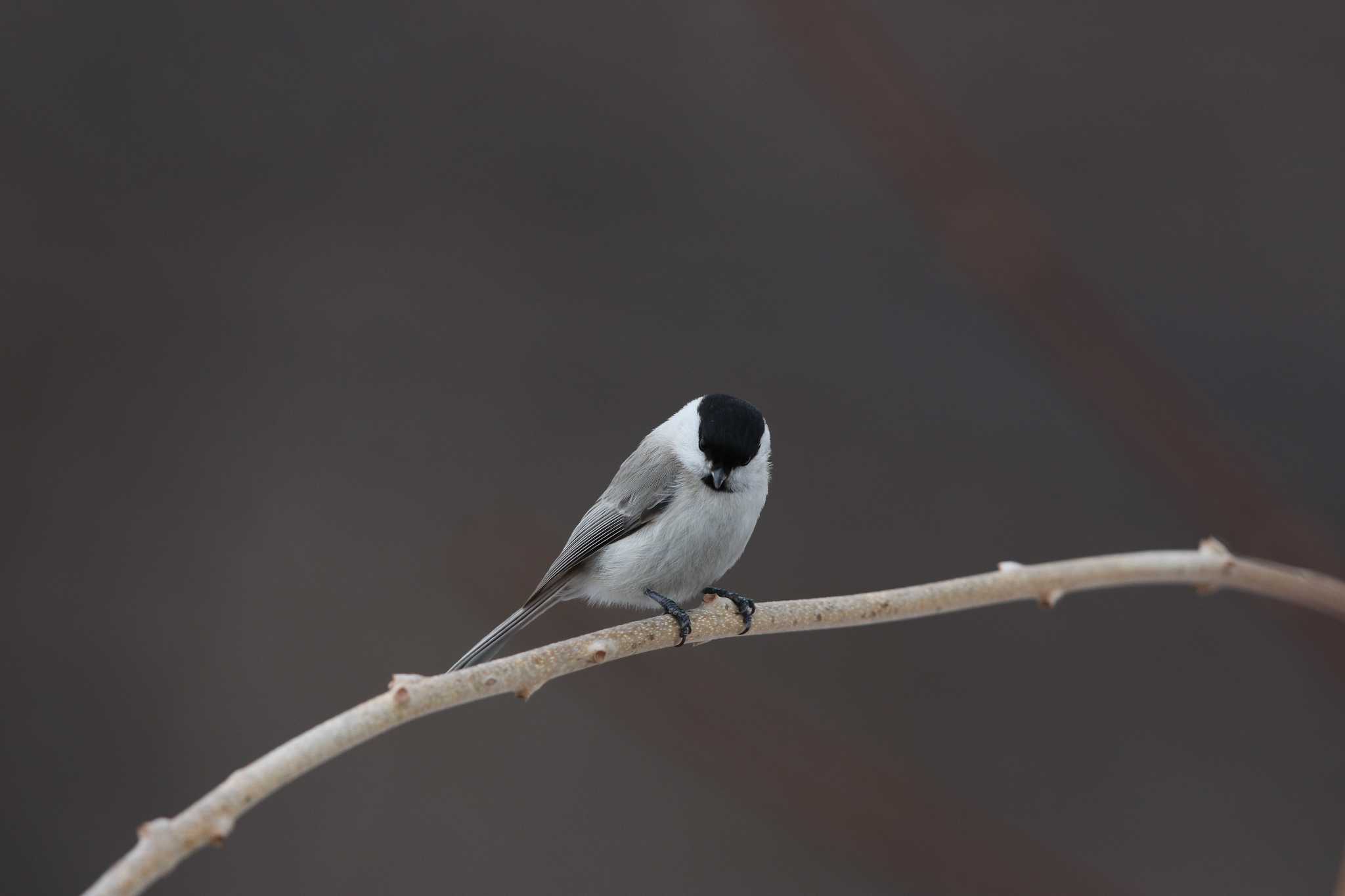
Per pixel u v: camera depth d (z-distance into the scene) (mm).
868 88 9352
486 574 10352
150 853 3346
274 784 3574
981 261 9172
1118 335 9133
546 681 4438
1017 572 5469
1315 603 5812
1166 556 5660
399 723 3885
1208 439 8977
